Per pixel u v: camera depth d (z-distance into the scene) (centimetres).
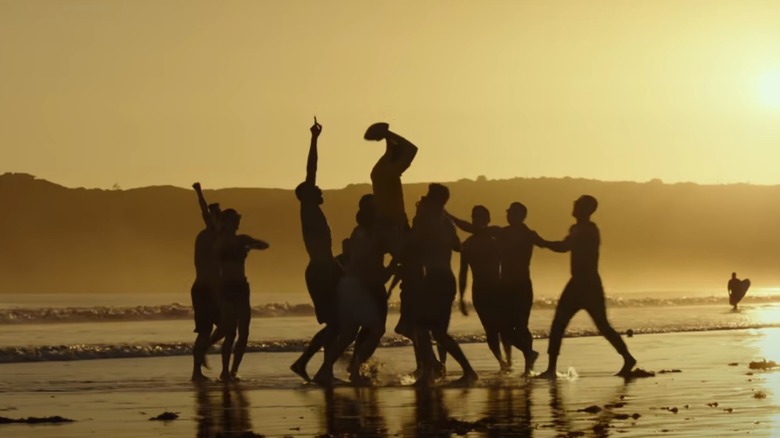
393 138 1716
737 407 1405
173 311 5044
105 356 2372
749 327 3416
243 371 2000
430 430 1241
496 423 1281
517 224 1814
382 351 2386
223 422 1324
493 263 1811
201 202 1859
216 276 1841
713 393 1555
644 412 1363
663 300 6938
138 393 1639
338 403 1488
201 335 1830
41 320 4606
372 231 1717
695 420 1292
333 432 1238
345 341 1714
